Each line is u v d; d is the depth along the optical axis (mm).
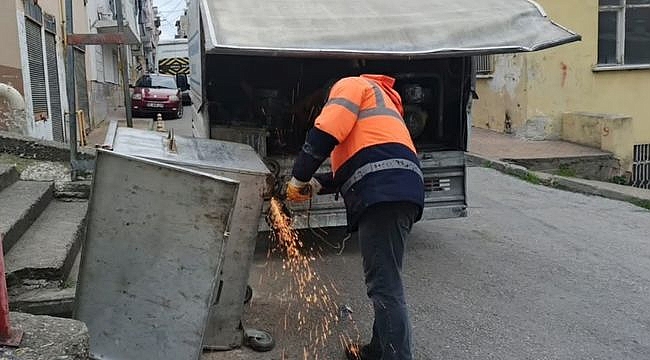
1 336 2951
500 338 4445
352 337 4398
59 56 12812
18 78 9328
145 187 3371
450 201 6434
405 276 5688
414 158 3689
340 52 4906
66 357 2939
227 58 6492
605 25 13500
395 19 5480
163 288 3445
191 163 3865
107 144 3857
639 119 13633
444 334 4492
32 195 5500
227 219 3369
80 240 4977
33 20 10273
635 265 6117
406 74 6672
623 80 13531
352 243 6582
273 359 4035
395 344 3580
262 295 5133
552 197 9484
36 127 10219
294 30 5105
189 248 3402
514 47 5254
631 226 7750
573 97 13484
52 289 4016
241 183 3910
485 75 15250
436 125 6832
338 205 5961
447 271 5844
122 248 3441
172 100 23125
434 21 5465
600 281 5645
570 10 13148
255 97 6602
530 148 12633
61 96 12844
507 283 5547
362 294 5207
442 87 6715
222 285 3994
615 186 10062
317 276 5617
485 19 5504
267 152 6285
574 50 13336
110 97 23297
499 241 6887
